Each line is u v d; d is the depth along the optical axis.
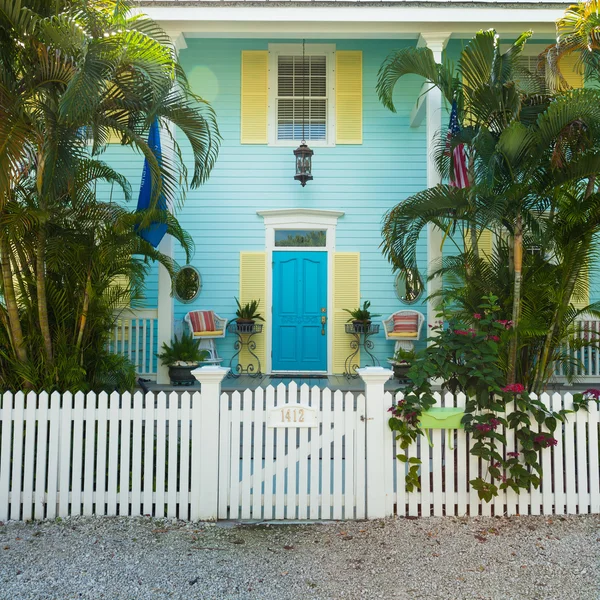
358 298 9.58
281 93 9.79
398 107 9.65
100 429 4.24
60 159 4.52
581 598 3.11
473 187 4.96
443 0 7.85
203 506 4.20
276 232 9.66
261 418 4.24
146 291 9.29
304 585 3.26
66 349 5.19
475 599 3.11
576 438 4.31
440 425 4.12
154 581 3.30
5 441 4.26
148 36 5.13
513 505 4.24
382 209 9.59
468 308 5.52
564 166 5.01
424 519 4.19
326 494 4.23
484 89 5.27
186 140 9.55
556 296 5.02
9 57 4.59
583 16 5.74
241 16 7.99
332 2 7.92
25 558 3.59
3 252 4.82
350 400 4.27
